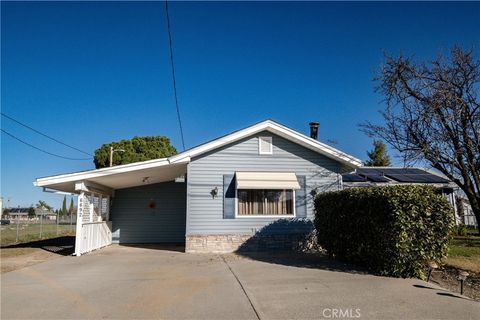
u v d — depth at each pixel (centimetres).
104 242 1766
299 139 1573
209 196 1520
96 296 755
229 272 1012
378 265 952
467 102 1407
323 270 1011
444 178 2372
